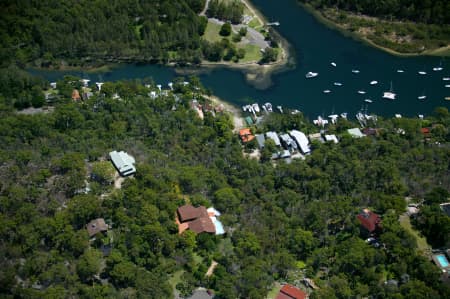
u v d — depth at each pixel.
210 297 167.00
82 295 161.00
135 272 168.62
